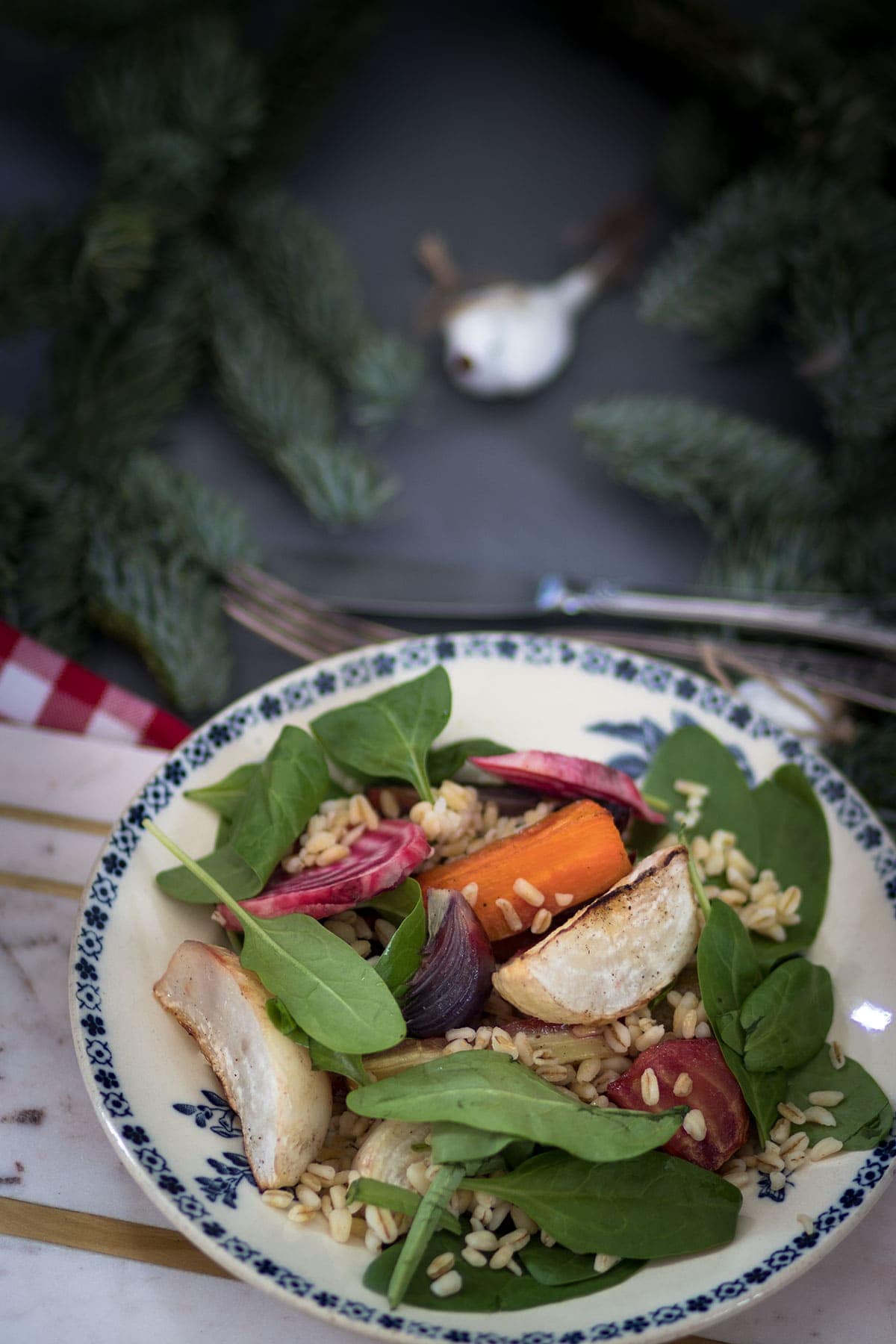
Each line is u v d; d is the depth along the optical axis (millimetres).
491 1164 451
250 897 492
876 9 684
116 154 657
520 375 691
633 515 691
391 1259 436
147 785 511
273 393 665
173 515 637
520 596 645
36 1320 460
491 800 538
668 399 688
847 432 646
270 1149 445
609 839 492
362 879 481
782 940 511
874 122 666
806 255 662
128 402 661
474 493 692
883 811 577
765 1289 425
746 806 539
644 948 473
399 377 675
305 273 686
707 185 731
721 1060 470
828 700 617
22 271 634
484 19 811
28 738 585
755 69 675
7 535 622
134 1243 474
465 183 761
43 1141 491
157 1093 457
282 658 632
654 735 557
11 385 693
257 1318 464
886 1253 480
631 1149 430
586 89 791
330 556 655
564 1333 419
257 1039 450
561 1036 480
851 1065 478
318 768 511
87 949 475
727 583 645
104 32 692
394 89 786
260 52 732
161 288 673
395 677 558
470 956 476
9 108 746
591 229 740
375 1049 443
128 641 624
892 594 628
